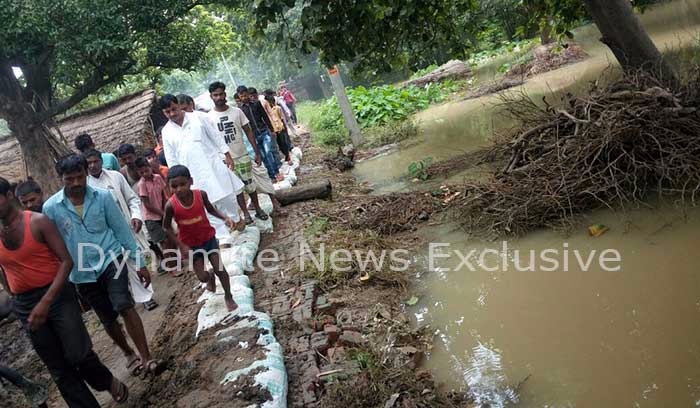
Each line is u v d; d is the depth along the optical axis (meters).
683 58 8.86
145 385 4.25
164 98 6.00
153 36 12.55
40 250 3.46
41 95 12.84
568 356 3.76
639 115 5.69
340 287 5.39
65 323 3.55
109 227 4.18
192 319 4.96
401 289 5.30
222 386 3.67
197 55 13.77
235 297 4.97
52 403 4.62
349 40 6.87
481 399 3.55
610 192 5.77
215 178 6.20
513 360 3.87
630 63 6.71
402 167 10.30
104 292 4.23
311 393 3.70
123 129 13.02
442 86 21.22
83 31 10.61
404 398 3.58
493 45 27.42
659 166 5.54
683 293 4.05
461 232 6.32
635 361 3.52
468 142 10.89
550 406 3.34
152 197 6.50
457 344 4.25
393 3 6.46
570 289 4.57
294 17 26.69
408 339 4.40
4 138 14.52
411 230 6.77
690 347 3.49
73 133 13.71
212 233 4.66
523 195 6.12
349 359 4.07
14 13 9.82
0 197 3.29
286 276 5.66
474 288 5.05
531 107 7.56
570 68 16.48
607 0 6.51
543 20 9.21
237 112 7.12
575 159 5.93
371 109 16.81
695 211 5.15
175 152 6.18
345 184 9.84
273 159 9.71
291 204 8.62
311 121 20.81
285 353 4.24
